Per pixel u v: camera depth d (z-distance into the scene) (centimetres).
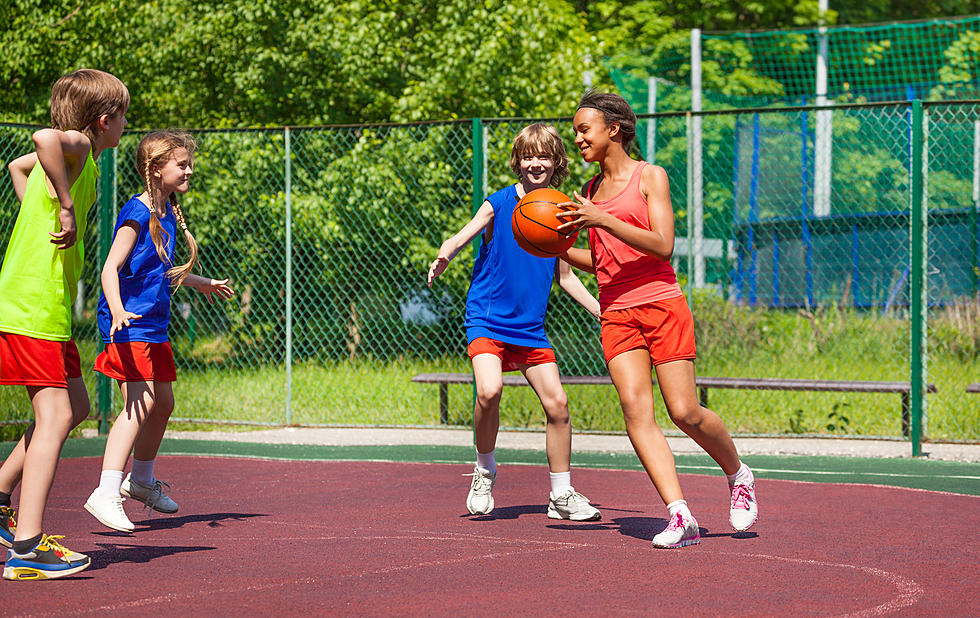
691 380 556
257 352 1391
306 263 1440
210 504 711
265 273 1350
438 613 434
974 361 1430
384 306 1446
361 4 1605
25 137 1137
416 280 1425
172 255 618
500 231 630
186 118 1683
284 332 1434
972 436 1051
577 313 1311
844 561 534
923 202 935
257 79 1575
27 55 1576
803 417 1148
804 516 662
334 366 1372
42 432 484
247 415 1203
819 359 1466
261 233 1347
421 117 1565
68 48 1603
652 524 635
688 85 2484
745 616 432
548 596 462
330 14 1586
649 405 567
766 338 1501
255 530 618
